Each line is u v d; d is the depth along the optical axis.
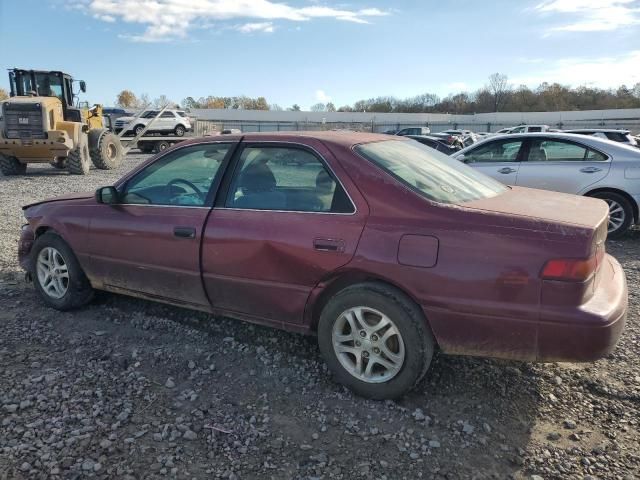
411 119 77.94
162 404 3.14
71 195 4.81
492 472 2.60
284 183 3.50
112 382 3.39
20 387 3.29
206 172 3.84
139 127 30.16
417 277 2.96
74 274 4.47
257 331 4.21
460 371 3.57
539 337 2.78
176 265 3.83
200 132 34.41
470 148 8.36
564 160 7.65
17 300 4.89
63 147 15.91
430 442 2.81
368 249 3.08
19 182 14.69
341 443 2.81
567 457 2.71
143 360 3.71
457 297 2.90
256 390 3.33
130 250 4.06
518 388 3.37
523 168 7.82
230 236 3.54
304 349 3.90
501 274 2.81
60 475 2.51
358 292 3.12
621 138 17.91
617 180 7.29
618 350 3.86
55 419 2.95
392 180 3.20
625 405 3.17
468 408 3.14
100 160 18.81
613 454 2.72
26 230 4.89
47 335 4.11
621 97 88.81
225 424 2.96
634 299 4.95
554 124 63.94
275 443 2.80
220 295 3.71
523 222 2.85
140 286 4.12
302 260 3.29
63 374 3.47
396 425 2.97
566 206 3.25
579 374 3.53
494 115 73.50
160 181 4.06
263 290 3.49
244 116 76.38
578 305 2.72
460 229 2.92
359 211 3.17
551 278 2.73
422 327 3.02
